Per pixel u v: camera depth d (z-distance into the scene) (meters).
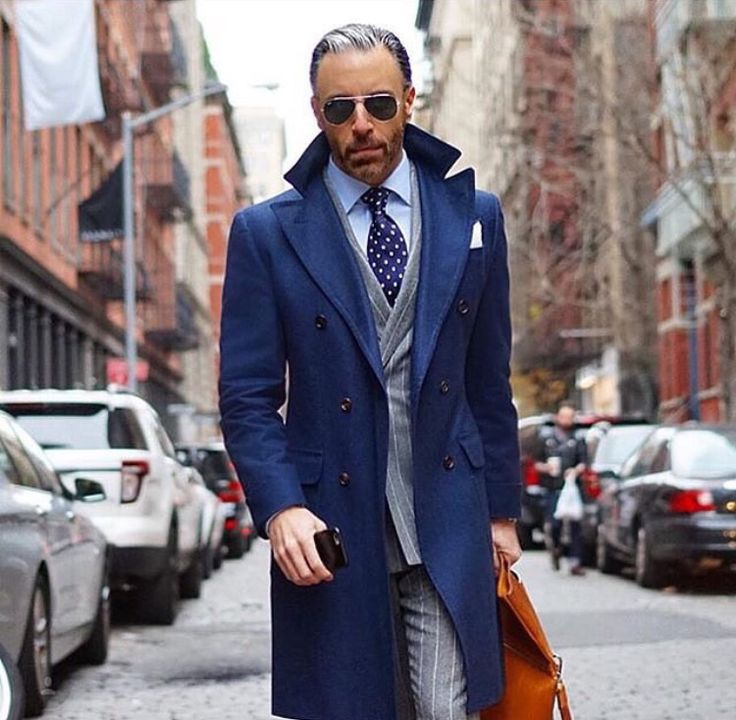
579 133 38.25
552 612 16.31
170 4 84.06
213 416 80.75
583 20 39.66
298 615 4.18
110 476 15.15
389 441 4.18
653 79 36.69
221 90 40.44
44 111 29.91
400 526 4.17
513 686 4.39
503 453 4.41
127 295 39.66
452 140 92.06
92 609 12.03
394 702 4.13
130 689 11.40
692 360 42.91
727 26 31.39
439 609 4.18
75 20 29.80
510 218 58.06
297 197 4.32
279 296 4.25
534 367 63.56
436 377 4.21
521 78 49.56
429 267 4.23
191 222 95.19
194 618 16.98
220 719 9.97
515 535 4.50
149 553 15.16
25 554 9.36
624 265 52.09
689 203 31.12
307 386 4.23
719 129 33.97
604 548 21.89
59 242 41.56
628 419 27.72
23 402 15.54
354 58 4.20
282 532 4.05
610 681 11.18
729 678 11.25
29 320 37.78
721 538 17.94
